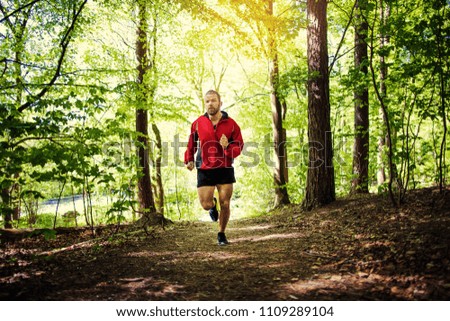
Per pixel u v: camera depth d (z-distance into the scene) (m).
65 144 4.10
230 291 2.61
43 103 3.90
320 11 7.30
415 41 4.63
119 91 5.04
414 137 5.10
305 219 6.46
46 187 10.83
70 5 7.00
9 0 7.73
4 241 6.50
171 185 18.98
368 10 4.97
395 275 2.62
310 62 7.39
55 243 6.31
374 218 4.72
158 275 3.08
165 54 12.38
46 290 2.66
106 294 2.58
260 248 4.14
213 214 4.58
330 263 3.17
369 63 5.19
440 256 2.72
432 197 4.80
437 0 4.39
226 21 8.34
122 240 5.38
